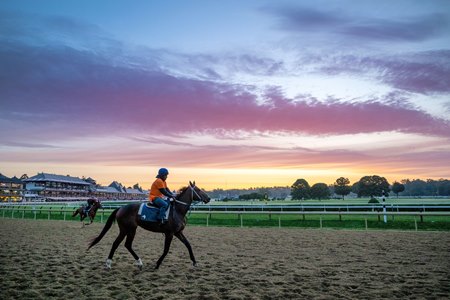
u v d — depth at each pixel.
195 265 7.90
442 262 8.27
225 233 15.66
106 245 11.66
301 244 11.62
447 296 5.48
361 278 6.70
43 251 10.20
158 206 7.64
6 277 6.84
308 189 109.44
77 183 102.62
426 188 182.00
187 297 5.51
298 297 5.48
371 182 101.19
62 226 19.69
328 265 8.02
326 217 22.22
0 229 17.52
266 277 6.84
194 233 15.72
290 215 24.59
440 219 18.97
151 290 5.91
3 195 82.06
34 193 88.88
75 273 7.25
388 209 21.41
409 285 6.12
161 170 7.99
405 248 10.42
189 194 8.09
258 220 21.41
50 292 5.78
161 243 12.28
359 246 10.97
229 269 7.62
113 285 6.24
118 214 7.85
